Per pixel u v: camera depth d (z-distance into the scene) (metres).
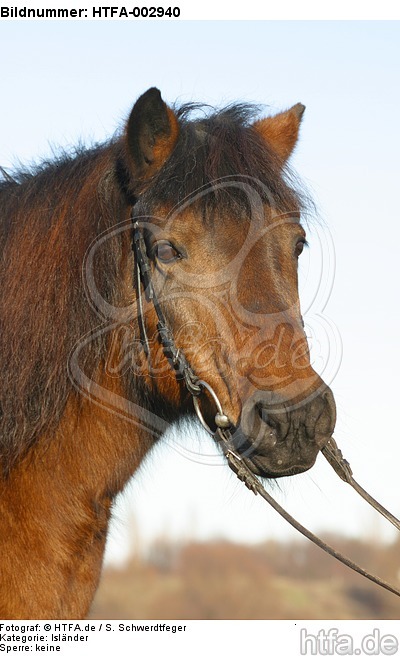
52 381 6.25
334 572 28.91
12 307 6.29
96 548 6.71
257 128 7.30
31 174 7.05
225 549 31.00
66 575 6.43
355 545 30.12
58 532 6.41
